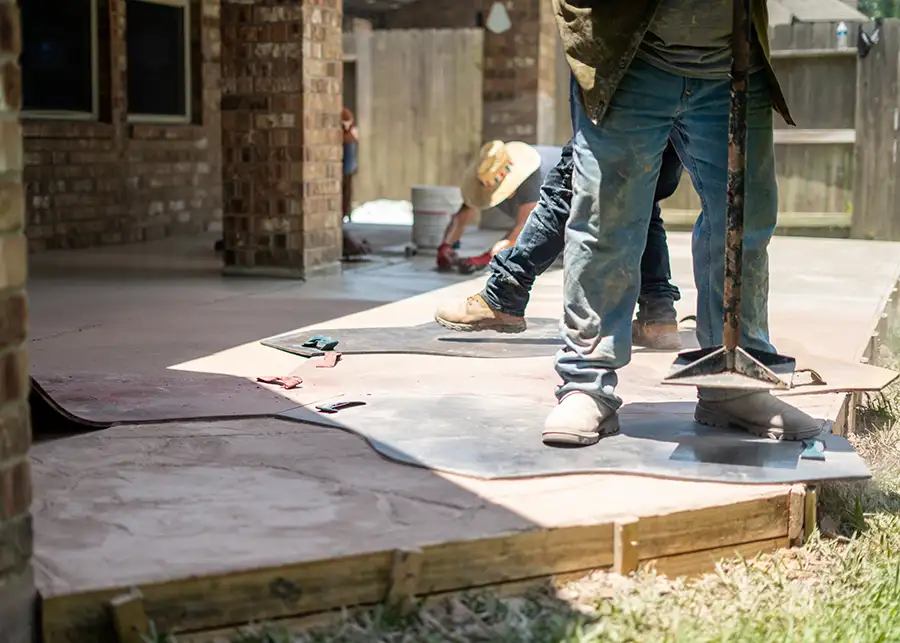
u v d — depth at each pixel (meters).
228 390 4.66
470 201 8.00
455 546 2.90
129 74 12.47
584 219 3.79
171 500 3.22
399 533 2.96
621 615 2.85
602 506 3.20
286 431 4.02
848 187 12.11
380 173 17.39
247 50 8.74
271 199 8.79
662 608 2.93
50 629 2.52
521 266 5.73
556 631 2.74
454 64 16.92
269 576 2.71
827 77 12.07
